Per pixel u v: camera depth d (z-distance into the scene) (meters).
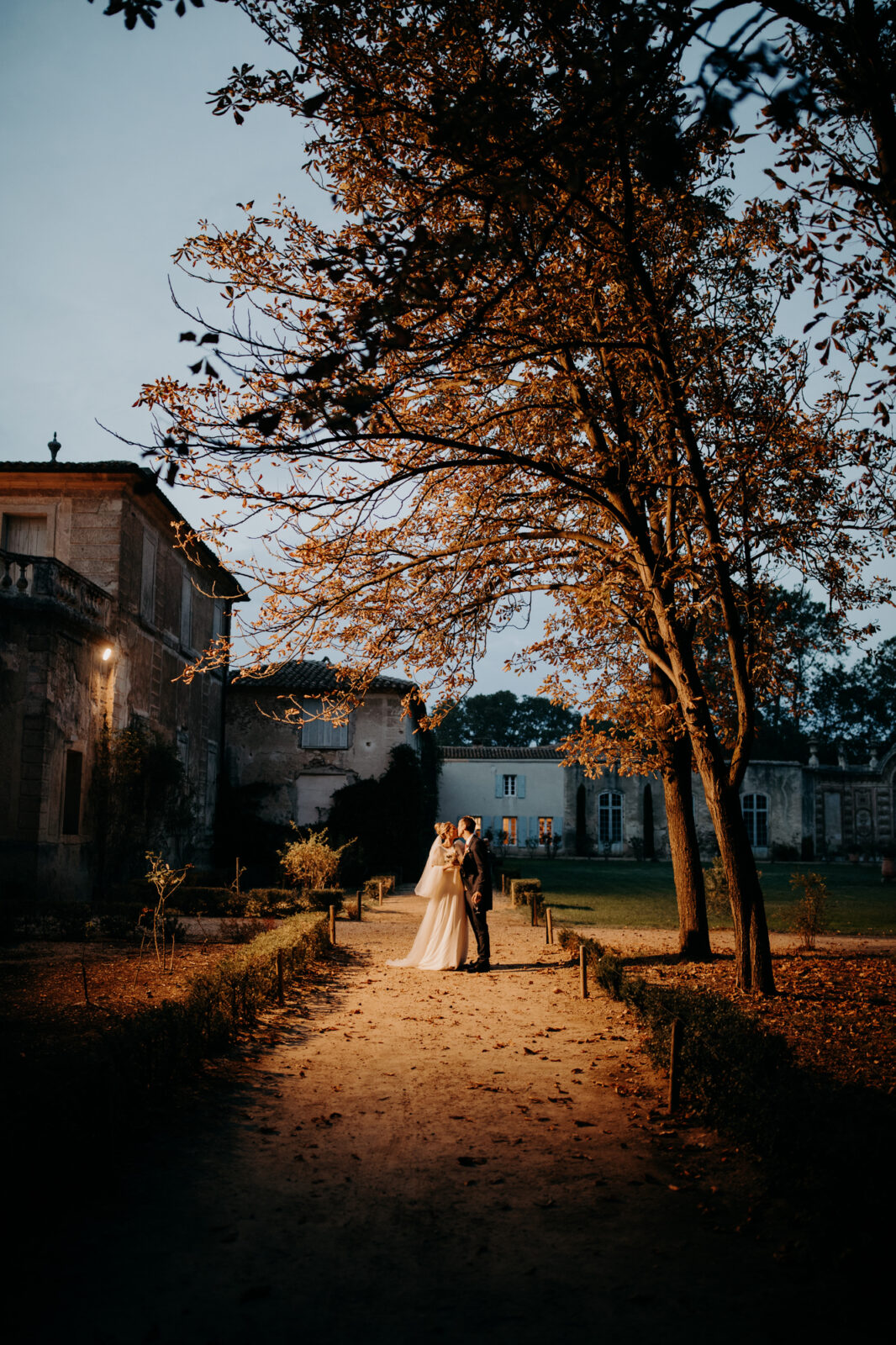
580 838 45.59
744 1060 5.07
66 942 12.85
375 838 29.62
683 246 8.98
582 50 4.96
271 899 17.06
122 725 20.22
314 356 5.20
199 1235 3.78
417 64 6.61
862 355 7.04
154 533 22.50
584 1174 4.54
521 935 15.30
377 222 5.53
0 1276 3.39
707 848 45.06
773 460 9.11
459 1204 4.15
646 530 9.47
